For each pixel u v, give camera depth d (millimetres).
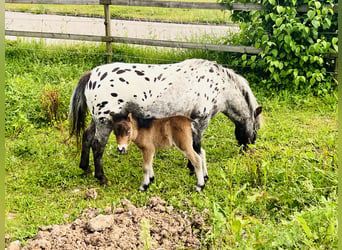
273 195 3059
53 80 5098
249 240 2580
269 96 4859
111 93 3215
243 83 3600
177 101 3314
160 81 3275
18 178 3477
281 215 2965
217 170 3555
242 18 5168
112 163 3705
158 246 2715
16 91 4527
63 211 3115
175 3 5117
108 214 3020
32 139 4031
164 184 3375
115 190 3348
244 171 3463
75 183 3441
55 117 4371
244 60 5102
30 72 5215
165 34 6465
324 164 3285
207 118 3451
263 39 4781
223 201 3170
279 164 3484
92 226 2793
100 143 3348
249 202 3053
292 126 4297
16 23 6930
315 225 2637
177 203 3104
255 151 3631
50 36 5523
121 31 6648
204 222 2912
